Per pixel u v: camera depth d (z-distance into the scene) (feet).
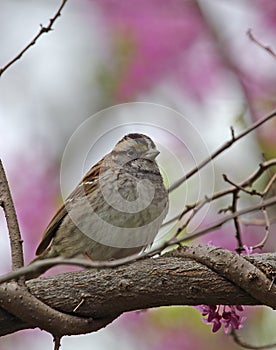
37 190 39.14
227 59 41.47
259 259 22.15
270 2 41.63
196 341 36.96
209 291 21.97
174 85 41.75
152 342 37.35
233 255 21.95
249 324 36.14
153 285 22.11
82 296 22.18
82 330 22.25
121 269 22.41
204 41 41.93
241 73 41.06
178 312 37.11
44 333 38.68
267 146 39.06
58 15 25.68
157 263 22.39
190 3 42.24
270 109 40.24
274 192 35.76
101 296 22.22
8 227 23.50
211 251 22.15
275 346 29.32
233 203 29.07
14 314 21.95
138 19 42.75
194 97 41.19
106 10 43.27
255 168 38.70
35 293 22.27
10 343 38.42
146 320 37.58
